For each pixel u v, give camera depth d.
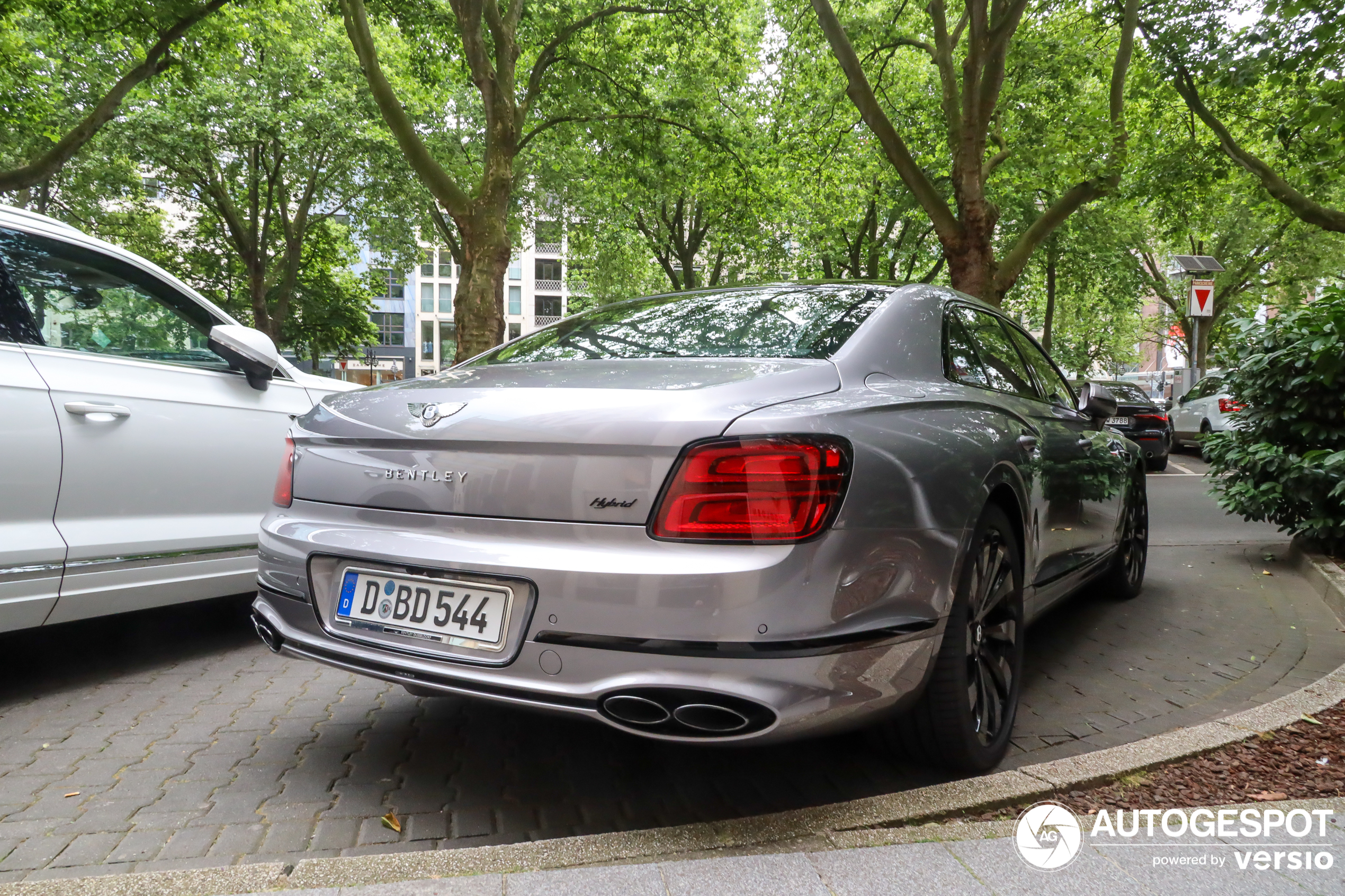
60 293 3.58
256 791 2.60
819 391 2.30
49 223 3.65
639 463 2.06
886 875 1.95
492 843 2.30
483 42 12.66
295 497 2.65
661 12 15.65
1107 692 3.59
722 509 2.00
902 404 2.44
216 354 4.15
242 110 22.16
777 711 1.98
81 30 13.67
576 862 2.03
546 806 2.52
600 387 2.25
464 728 3.15
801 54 16.94
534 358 2.90
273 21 16.28
